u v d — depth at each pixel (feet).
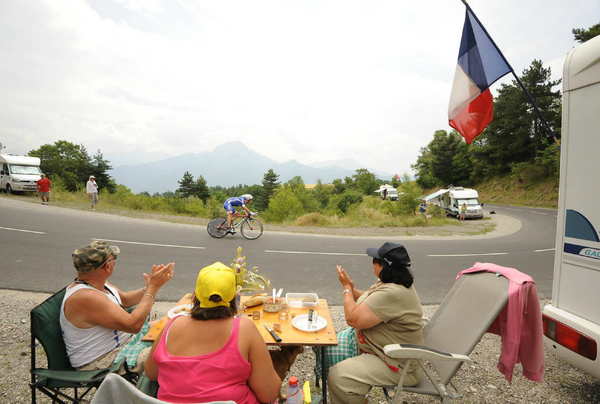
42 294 18.33
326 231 53.93
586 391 10.98
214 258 29.27
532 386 11.25
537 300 8.52
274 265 28.09
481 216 92.48
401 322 8.60
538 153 165.58
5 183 72.13
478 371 12.20
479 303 9.20
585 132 9.04
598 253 8.79
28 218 43.57
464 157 206.39
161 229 43.96
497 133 181.88
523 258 35.53
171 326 6.25
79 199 71.31
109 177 244.83
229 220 40.68
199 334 6.06
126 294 10.01
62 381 7.88
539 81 159.33
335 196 141.08
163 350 6.09
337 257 32.19
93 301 7.92
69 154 239.71
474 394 10.76
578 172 9.28
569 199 9.55
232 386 5.97
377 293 8.74
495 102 180.86
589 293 9.05
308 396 7.84
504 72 15.33
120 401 5.02
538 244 46.68
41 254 26.99
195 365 5.85
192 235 40.98
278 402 7.96
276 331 8.80
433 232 58.08
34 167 75.66
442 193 103.60
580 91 9.16
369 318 8.55
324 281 23.80
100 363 8.32
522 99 162.71
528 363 8.77
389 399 8.75
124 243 33.50
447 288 23.00
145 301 8.44
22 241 30.99
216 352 5.94
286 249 35.35
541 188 148.87
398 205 83.92
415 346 8.04
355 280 24.66
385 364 8.61
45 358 11.88
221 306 6.23
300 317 9.57
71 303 7.91
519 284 8.43
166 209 77.92
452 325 9.60
